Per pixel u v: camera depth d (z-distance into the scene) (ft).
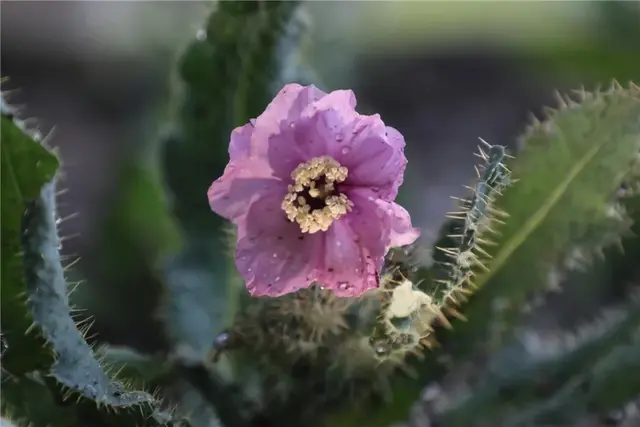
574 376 2.47
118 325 2.88
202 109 2.57
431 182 3.25
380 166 2.27
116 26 3.71
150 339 2.86
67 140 3.39
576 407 2.44
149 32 3.66
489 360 2.54
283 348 2.38
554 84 3.51
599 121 2.39
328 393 2.40
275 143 2.28
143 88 3.61
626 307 2.50
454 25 3.71
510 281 2.44
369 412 2.41
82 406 2.26
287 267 2.28
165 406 2.42
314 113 2.28
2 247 2.21
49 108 3.52
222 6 2.53
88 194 3.20
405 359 2.44
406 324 2.30
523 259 2.43
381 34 3.67
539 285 2.44
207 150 2.59
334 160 2.28
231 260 2.55
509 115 3.50
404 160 2.27
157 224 2.95
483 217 2.30
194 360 2.49
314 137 2.28
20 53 3.70
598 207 2.41
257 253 2.29
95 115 3.52
